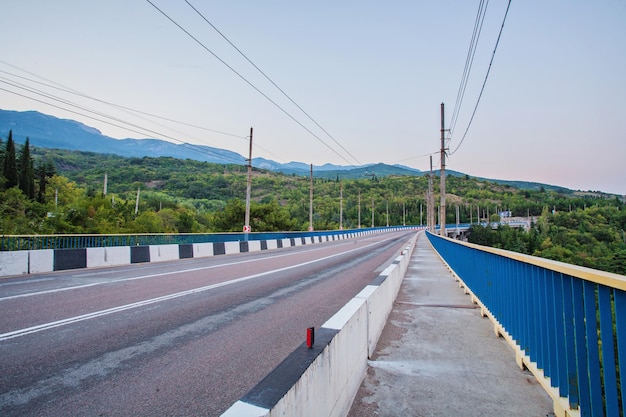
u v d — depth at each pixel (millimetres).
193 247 18188
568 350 2729
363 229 63719
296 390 1877
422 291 8969
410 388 3504
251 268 13156
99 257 13188
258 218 42781
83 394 3256
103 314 6094
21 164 67875
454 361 4227
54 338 4809
